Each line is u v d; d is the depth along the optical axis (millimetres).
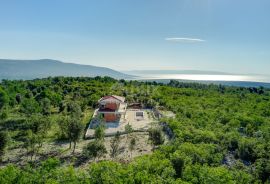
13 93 103125
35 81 145375
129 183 33812
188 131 58250
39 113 79125
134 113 86062
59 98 95125
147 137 61281
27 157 50469
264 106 93500
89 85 125938
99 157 48562
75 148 55062
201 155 43812
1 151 48875
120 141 58688
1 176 34250
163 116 78188
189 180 36000
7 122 72812
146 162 38125
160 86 136125
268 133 59656
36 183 34125
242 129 65938
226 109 87250
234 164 45219
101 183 34750
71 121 54250
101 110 76375
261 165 41688
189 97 106812
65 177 34750
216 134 57219
